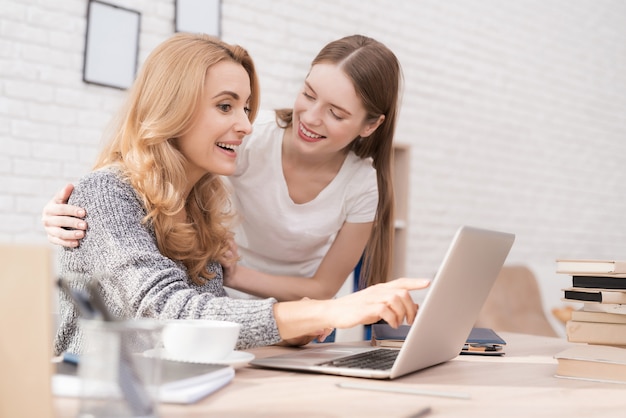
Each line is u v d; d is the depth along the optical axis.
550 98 5.64
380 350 1.37
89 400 0.68
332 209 1.99
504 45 5.30
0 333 0.69
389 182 2.02
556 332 4.46
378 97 1.79
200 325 1.07
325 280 2.01
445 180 4.89
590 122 5.98
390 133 1.96
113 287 1.23
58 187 3.17
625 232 6.29
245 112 1.59
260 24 3.89
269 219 1.99
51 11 3.15
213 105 1.40
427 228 4.77
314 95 1.76
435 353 1.19
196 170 1.48
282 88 3.99
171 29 3.52
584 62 5.92
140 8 3.41
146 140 1.37
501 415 0.86
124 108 1.46
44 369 0.69
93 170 1.48
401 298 1.10
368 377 1.09
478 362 1.32
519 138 5.41
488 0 5.18
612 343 1.39
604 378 1.12
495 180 5.23
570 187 5.80
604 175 6.10
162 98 1.37
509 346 1.60
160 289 1.18
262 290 1.85
